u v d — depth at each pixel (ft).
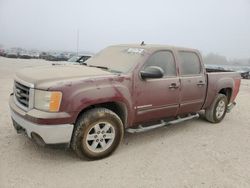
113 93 13.07
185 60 17.69
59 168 12.21
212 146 16.12
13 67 73.05
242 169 13.26
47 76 12.43
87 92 12.25
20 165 12.25
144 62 14.92
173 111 16.92
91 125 12.66
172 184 11.45
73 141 12.50
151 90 14.99
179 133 18.25
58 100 11.56
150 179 11.75
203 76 18.79
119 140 13.88
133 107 14.34
